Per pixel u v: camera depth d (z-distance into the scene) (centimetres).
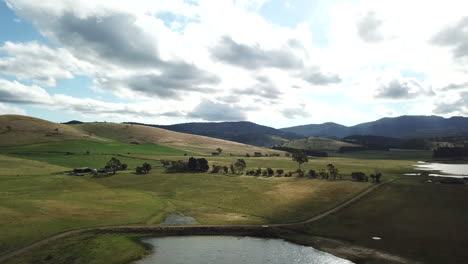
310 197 9512
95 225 6184
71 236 5528
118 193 9950
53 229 5747
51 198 8419
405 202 8531
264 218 7131
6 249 4788
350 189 10638
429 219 6938
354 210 7850
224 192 10444
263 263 4669
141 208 7850
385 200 8831
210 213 7612
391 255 4938
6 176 11606
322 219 7056
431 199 8781
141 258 4838
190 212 7700
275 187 11350
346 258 4859
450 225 6481
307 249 5275
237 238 5909
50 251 4872
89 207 7606
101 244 5284
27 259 4575
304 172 15775
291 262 4712
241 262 4709
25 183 10512
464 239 5619
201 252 5134
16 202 7531
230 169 16812
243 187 11375
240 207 8269
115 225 6256
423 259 4753
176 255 4988
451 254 4925
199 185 11788
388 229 6297
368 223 6738
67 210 7138
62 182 11231
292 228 6391
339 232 6150
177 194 10138
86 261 4616
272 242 5669
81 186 10881
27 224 5869
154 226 6312
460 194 9312
